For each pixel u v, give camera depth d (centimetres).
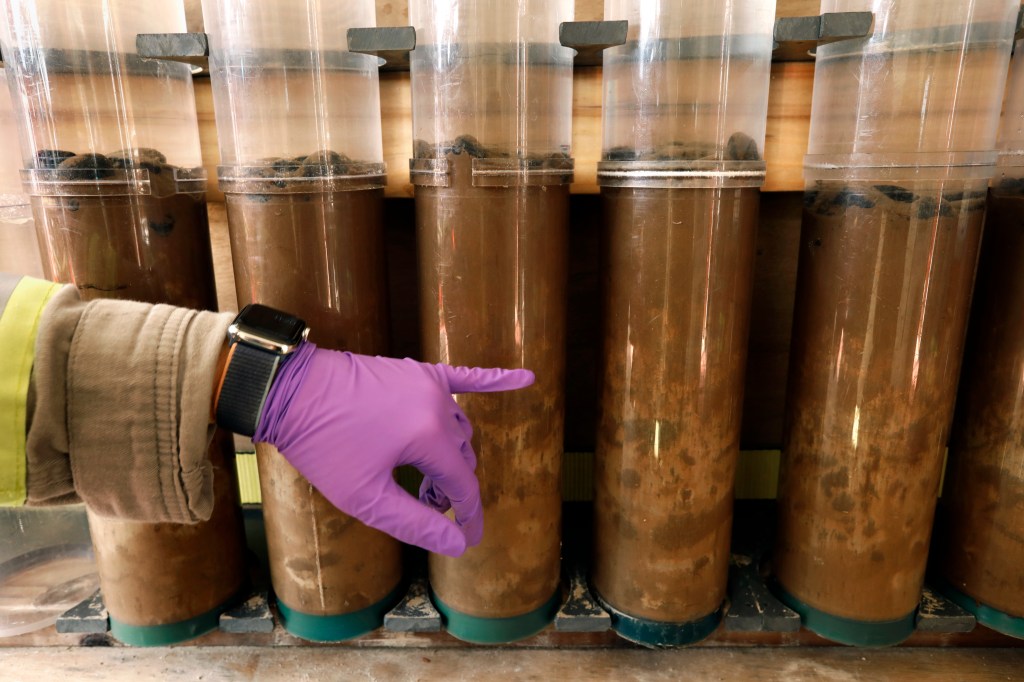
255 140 58
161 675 69
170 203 62
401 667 70
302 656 71
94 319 46
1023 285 61
